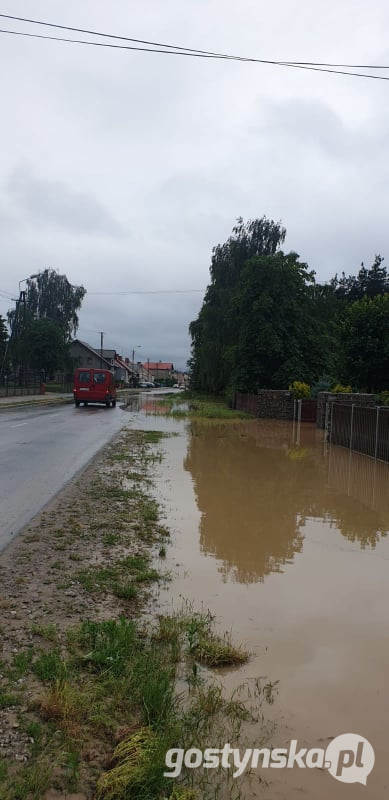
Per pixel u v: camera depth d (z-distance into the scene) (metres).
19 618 4.09
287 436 18.59
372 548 6.10
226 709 3.10
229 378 38.66
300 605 4.51
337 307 37.84
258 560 5.62
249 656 3.69
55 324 60.75
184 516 7.36
